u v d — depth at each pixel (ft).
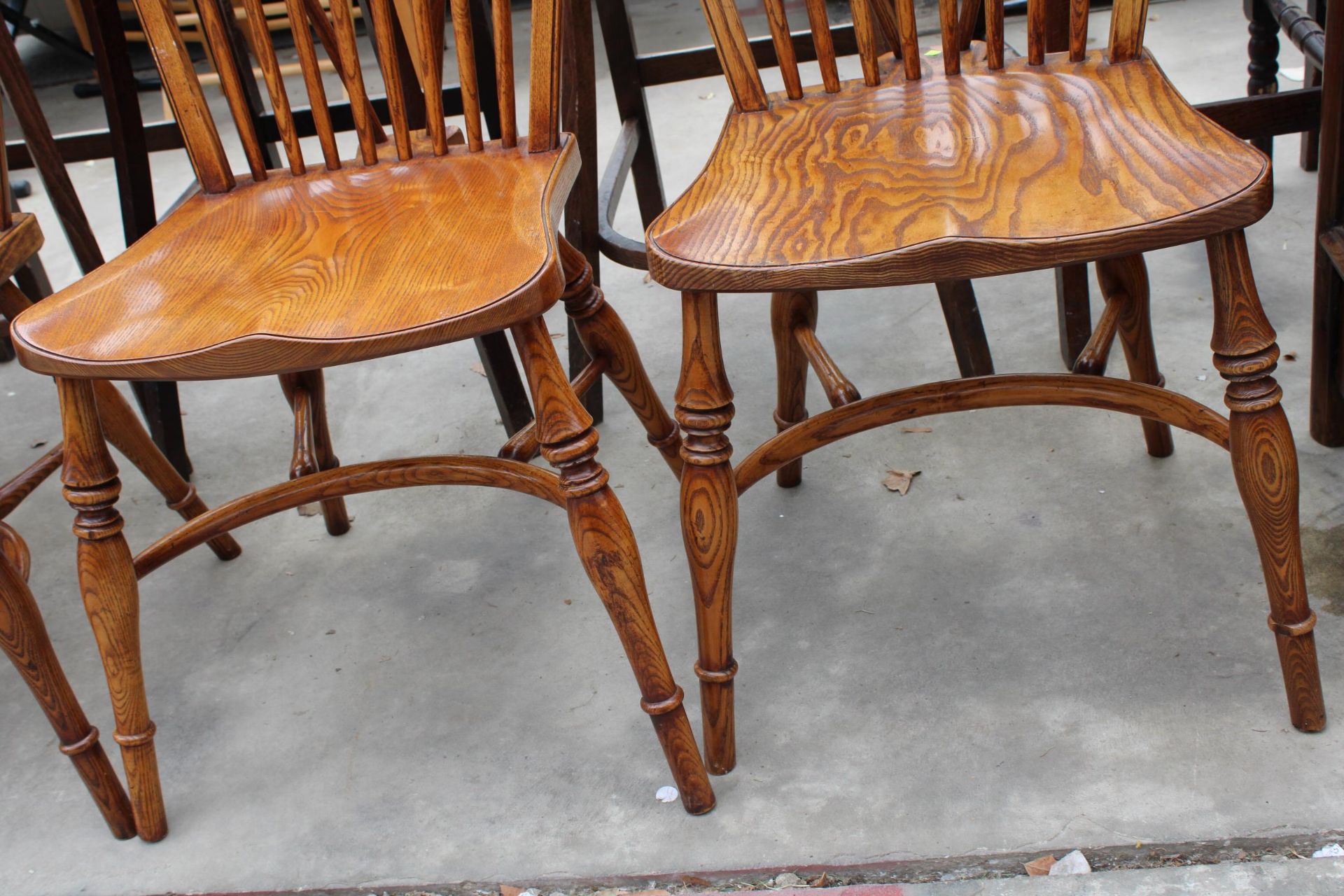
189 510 4.77
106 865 3.45
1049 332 5.71
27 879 3.43
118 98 4.88
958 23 3.52
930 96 3.43
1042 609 3.92
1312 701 3.21
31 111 4.70
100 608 3.17
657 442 4.32
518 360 6.34
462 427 5.68
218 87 12.76
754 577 4.31
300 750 3.80
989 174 2.86
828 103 3.53
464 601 4.44
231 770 3.76
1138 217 2.54
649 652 3.06
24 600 3.15
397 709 3.93
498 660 4.09
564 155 3.36
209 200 3.61
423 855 3.33
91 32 4.77
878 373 5.58
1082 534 4.25
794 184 3.00
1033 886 2.94
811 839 3.19
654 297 6.79
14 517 5.41
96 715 4.10
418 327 2.54
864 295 6.42
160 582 4.81
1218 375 5.07
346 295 2.75
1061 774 3.26
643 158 5.57
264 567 4.83
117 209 9.39
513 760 3.64
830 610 4.08
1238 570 3.94
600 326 3.93
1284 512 2.95
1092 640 3.74
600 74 11.58
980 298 6.15
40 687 3.24
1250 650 3.59
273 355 2.58
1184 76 8.88
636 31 12.80
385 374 6.33
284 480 5.41
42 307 2.96
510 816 3.43
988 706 3.54
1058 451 4.78
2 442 6.08
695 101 10.16
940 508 4.53
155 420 5.37
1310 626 3.10
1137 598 3.89
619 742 3.65
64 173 4.87
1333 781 3.11
